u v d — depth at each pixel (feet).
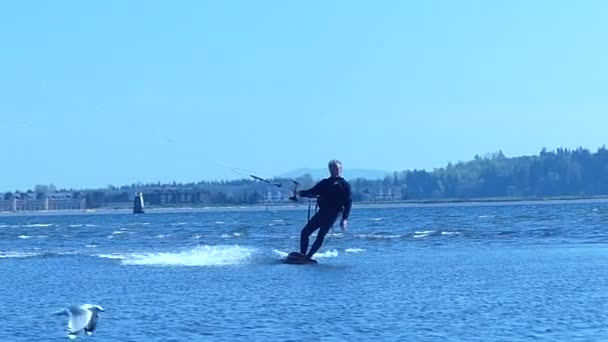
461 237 355.15
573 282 180.24
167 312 147.43
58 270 220.84
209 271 211.41
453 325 133.90
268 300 159.43
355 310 147.43
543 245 297.12
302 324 135.54
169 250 287.28
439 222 559.79
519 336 125.70
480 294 164.35
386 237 358.02
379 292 168.45
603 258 236.02
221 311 147.84
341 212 233.14
